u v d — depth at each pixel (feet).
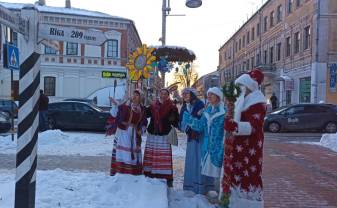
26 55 16.79
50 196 22.72
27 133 16.92
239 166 19.61
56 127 73.92
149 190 24.58
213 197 26.55
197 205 24.75
